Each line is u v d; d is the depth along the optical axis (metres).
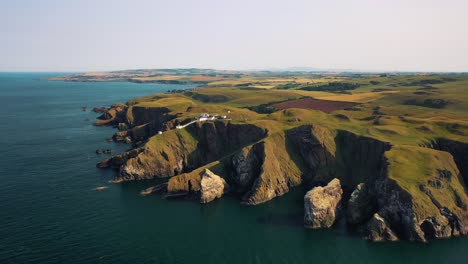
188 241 79.31
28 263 68.19
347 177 112.69
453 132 116.69
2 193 102.69
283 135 122.88
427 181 87.19
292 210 97.00
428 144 109.38
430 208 82.69
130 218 89.94
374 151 110.50
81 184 113.06
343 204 98.06
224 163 117.06
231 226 87.25
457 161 104.75
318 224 87.62
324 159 116.44
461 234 82.56
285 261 72.56
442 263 72.75
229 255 74.00
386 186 88.00
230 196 107.31
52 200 99.25
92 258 70.81
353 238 82.44
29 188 107.62
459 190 89.19
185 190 107.81
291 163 117.88
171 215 92.94
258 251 75.94
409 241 80.50
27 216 88.44
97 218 89.12
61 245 75.31
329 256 74.75
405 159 95.25
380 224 82.31
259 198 102.31
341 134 121.81
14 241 76.12
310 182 114.50
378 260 73.50
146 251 74.38
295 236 83.00
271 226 87.88
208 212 95.44
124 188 111.62
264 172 107.38
